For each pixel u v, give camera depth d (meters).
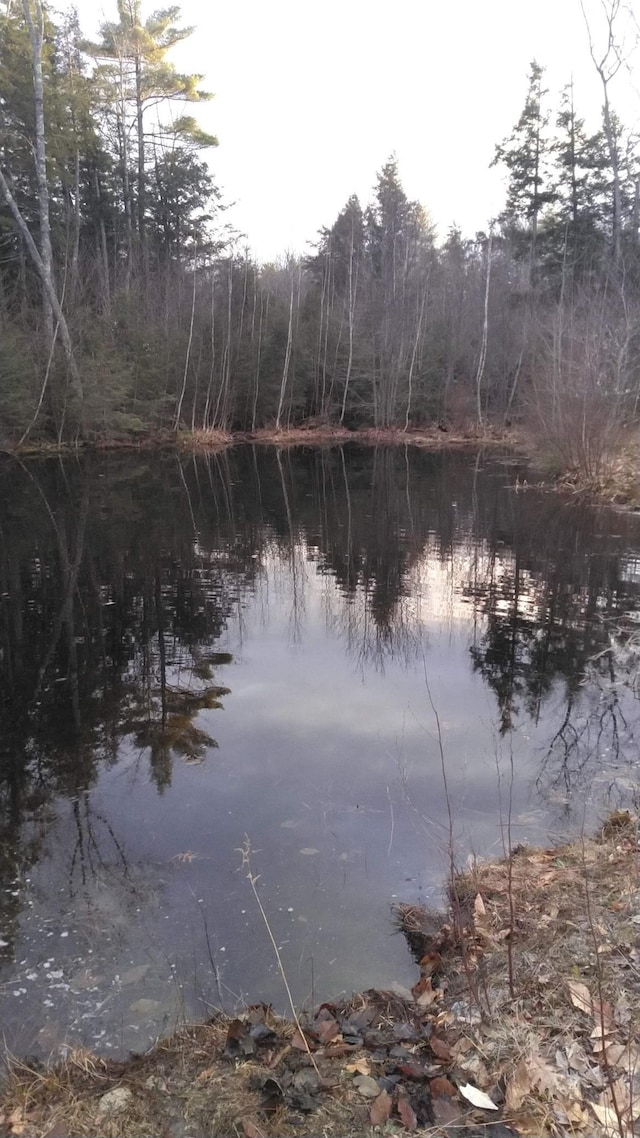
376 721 5.46
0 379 21.83
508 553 10.98
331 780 4.56
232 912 3.31
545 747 5.00
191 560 10.57
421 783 4.52
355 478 20.00
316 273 49.84
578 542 11.70
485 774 4.63
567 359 17.45
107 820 4.11
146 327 29.70
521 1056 2.33
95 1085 2.36
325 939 3.13
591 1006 2.46
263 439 32.84
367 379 36.16
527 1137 2.02
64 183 33.94
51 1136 2.11
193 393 31.92
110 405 26.58
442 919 3.26
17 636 7.35
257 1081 2.29
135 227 41.38
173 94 38.47
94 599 8.56
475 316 37.69
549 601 8.52
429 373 36.53
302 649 7.00
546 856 3.67
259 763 4.80
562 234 38.47
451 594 8.85
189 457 25.72
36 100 24.12
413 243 46.22
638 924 2.91
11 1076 2.41
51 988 2.85
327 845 3.85
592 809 4.18
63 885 3.51
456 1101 2.18
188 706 5.72
